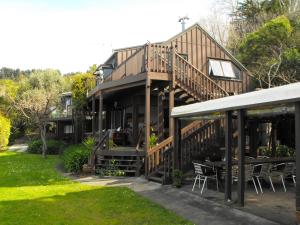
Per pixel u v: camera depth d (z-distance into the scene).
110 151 15.16
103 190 11.46
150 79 14.23
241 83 21.20
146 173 13.48
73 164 16.03
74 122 29.91
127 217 8.04
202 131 13.08
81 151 16.75
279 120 13.96
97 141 17.98
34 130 41.50
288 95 6.50
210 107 9.39
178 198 9.81
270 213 7.69
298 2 31.55
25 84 41.88
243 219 7.38
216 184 10.56
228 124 8.92
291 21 28.33
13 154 28.62
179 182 11.27
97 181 13.45
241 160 8.37
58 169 17.81
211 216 7.80
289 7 30.97
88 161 15.84
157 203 9.41
